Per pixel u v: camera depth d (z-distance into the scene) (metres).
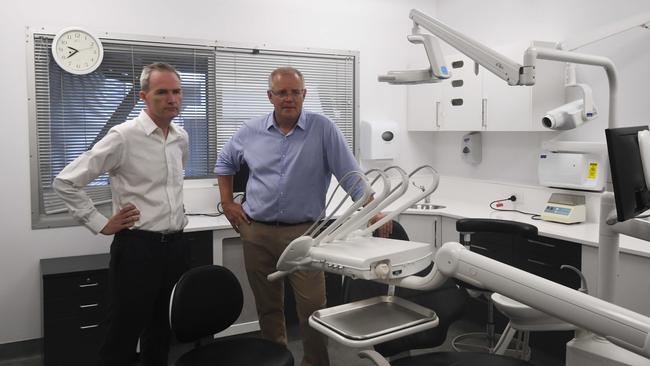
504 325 3.47
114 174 2.40
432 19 1.76
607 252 1.64
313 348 2.58
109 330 2.38
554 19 3.66
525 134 3.88
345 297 2.27
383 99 4.57
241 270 3.50
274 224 2.60
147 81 2.33
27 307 3.38
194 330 2.15
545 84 3.45
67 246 3.44
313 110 4.31
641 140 1.56
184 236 2.53
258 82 4.06
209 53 3.86
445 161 4.69
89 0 3.45
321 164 2.61
